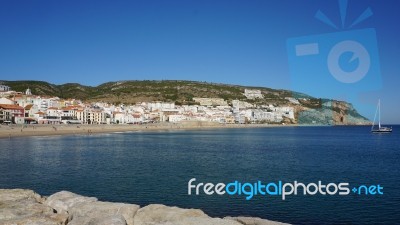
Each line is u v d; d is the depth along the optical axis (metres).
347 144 102.06
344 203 27.03
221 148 81.69
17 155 59.81
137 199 28.56
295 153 69.56
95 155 62.19
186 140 115.44
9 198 15.47
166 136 143.50
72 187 33.22
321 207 25.84
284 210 25.23
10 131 118.06
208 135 158.12
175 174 40.94
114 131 178.88
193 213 14.05
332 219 23.00
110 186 33.59
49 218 12.61
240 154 66.38
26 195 16.08
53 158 56.44
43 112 185.12
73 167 46.41
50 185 34.06
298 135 164.62
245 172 42.81
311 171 44.03
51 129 141.88
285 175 40.78
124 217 13.83
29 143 87.19
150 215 13.93
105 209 14.28
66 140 102.56
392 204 26.67
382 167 48.50
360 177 39.75
